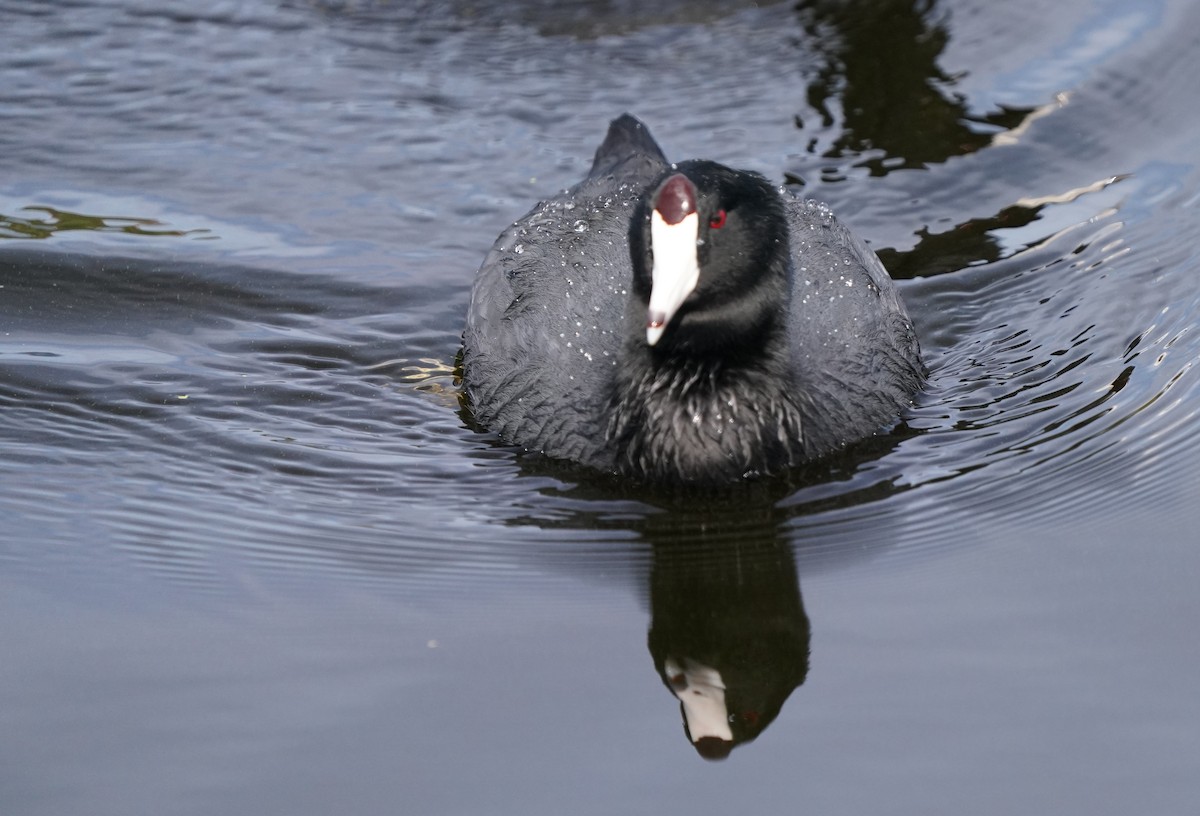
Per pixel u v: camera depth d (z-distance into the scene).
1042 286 11.67
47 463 9.86
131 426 10.38
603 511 9.31
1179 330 10.75
